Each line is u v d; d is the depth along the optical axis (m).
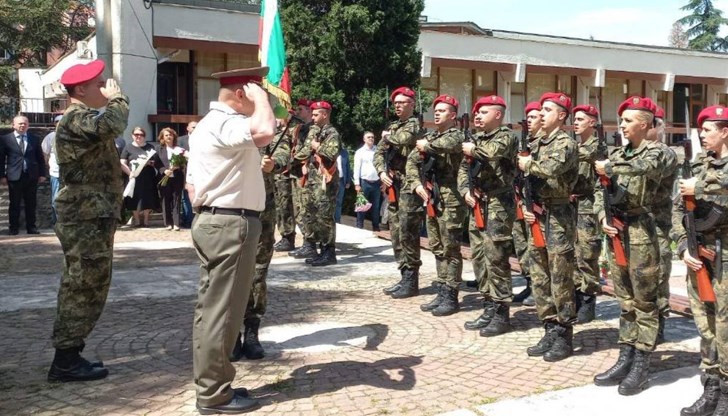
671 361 5.40
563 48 22.72
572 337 5.69
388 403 4.54
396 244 7.84
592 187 6.48
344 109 16.12
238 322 4.36
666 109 26.27
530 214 5.46
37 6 33.88
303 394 4.71
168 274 8.99
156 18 16.28
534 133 6.17
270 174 5.54
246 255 4.31
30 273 9.10
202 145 4.32
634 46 25.56
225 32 17.16
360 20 15.79
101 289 5.07
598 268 6.62
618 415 4.35
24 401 4.65
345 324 6.56
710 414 4.32
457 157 6.69
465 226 6.86
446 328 6.39
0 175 12.61
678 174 5.77
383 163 7.86
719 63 26.19
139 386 4.91
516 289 7.99
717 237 4.20
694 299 4.48
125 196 13.22
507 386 4.86
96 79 5.04
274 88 6.53
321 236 9.49
